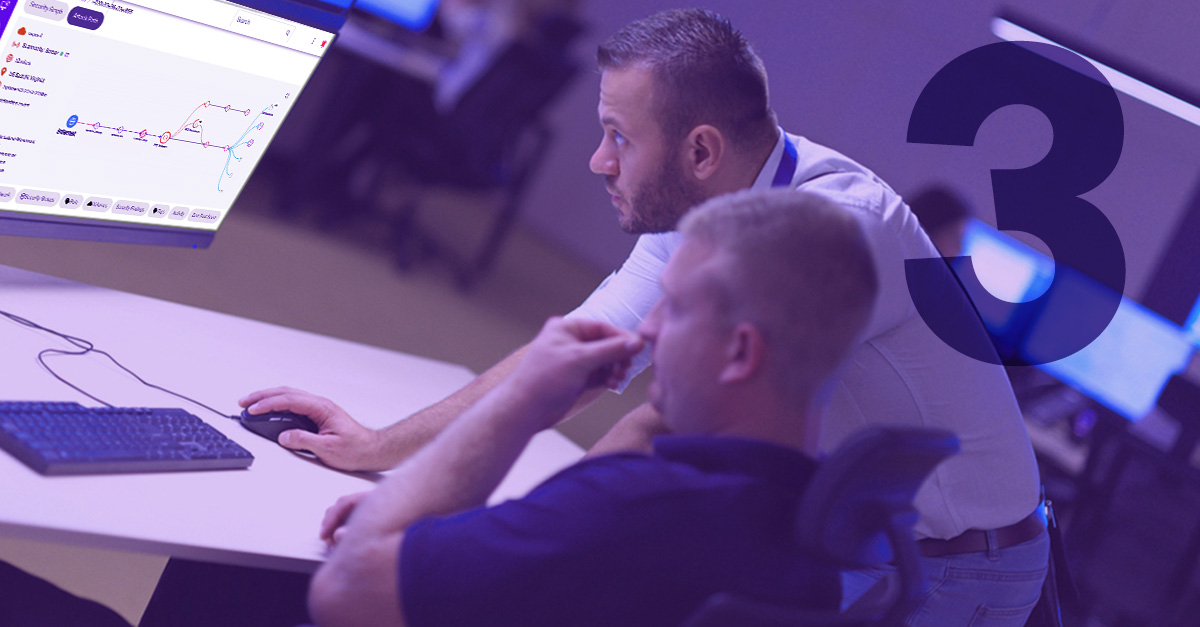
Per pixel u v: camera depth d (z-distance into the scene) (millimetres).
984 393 1409
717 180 1402
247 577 1419
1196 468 2953
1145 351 3123
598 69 1451
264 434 1283
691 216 904
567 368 936
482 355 4441
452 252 5988
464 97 5055
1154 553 2895
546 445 1665
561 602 802
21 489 930
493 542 820
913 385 1373
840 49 6637
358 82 5223
